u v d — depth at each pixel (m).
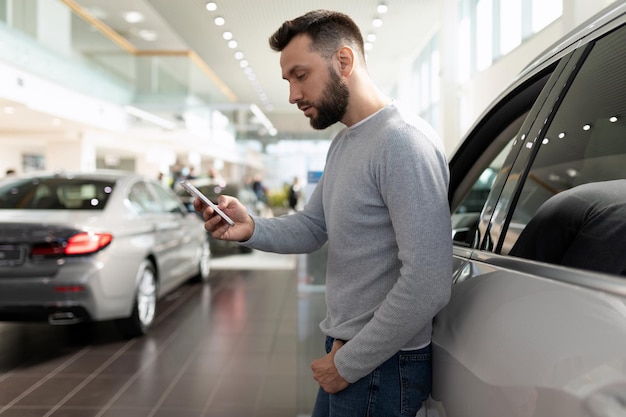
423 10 8.41
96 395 3.19
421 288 1.03
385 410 1.17
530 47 6.22
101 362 3.81
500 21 7.40
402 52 11.43
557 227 0.93
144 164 24.25
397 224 1.08
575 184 0.97
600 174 0.93
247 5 7.82
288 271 8.38
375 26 9.22
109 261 3.86
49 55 12.30
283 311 5.48
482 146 1.81
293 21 1.25
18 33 10.98
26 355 3.98
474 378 0.90
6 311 3.60
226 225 1.41
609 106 0.94
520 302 0.85
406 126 1.13
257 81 13.96
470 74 8.64
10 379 3.47
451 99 8.36
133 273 4.16
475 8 8.42
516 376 0.77
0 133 16.83
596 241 0.83
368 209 1.17
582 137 1.00
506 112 1.65
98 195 4.36
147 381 3.43
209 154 20.95
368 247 1.18
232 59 11.52
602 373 0.62
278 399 3.12
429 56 10.52
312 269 3.30
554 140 1.07
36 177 4.62
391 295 1.06
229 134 17.48
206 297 6.21
